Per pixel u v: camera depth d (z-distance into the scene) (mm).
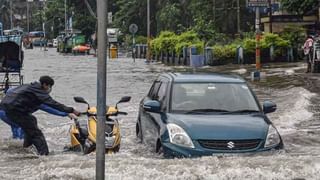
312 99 23344
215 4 81625
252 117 12461
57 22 149000
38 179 9172
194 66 47500
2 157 11875
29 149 13312
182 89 13250
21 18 196250
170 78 13820
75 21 117125
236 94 13242
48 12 151625
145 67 51312
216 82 13523
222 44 57812
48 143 15055
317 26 56031
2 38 32500
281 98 23969
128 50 93938
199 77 13766
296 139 15062
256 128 11812
